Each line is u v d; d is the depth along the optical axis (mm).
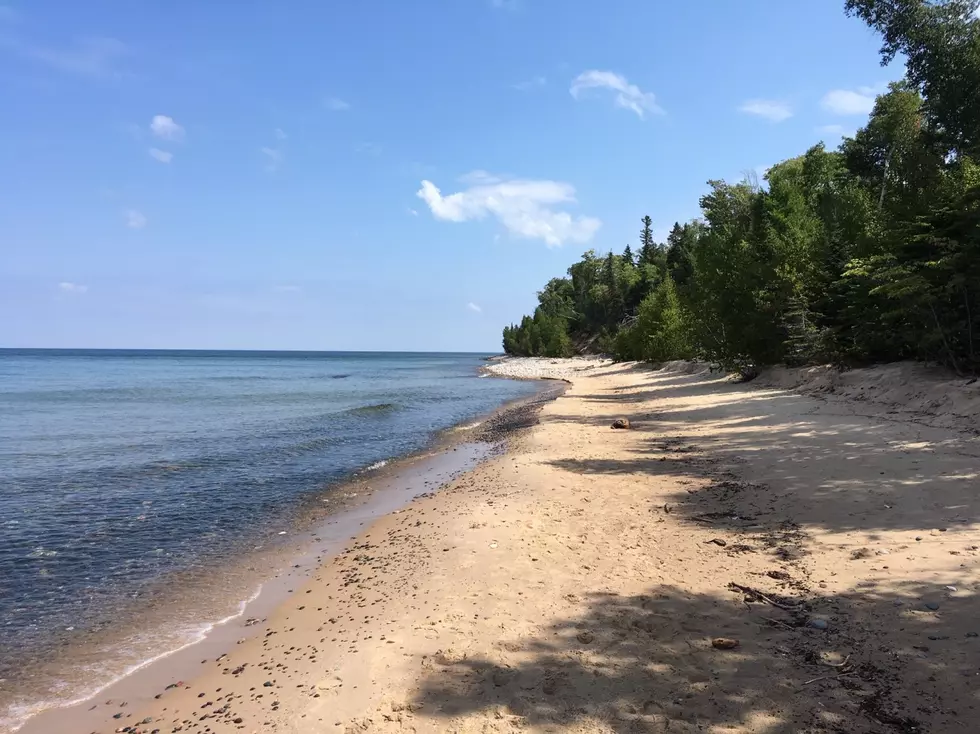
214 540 9547
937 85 22188
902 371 16672
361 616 5945
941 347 15391
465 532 8156
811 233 25344
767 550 6559
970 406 12312
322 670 4789
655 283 91125
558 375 64312
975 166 16750
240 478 14508
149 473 15211
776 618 4848
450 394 43844
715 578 5883
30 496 12688
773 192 29406
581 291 125375
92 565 8383
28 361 139875
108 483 14023
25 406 35031
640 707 3775
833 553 6191
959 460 9383
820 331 22688
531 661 4496
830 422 14570
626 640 4703
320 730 3854
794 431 14188
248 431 23547
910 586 5121
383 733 3729
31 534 9898
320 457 17516
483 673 4383
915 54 22312
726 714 3615
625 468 12203
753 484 9719
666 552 6836
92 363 128750
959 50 21141
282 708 4262
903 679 3766
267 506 11766
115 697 4883
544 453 14430
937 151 24562
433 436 21578
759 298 25734
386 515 10578
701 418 18547
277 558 8586
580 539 7594
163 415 29969
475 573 6578
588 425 19250
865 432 12711
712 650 4422
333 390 49344
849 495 8320
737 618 4922
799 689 3801
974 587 4934
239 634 6055
